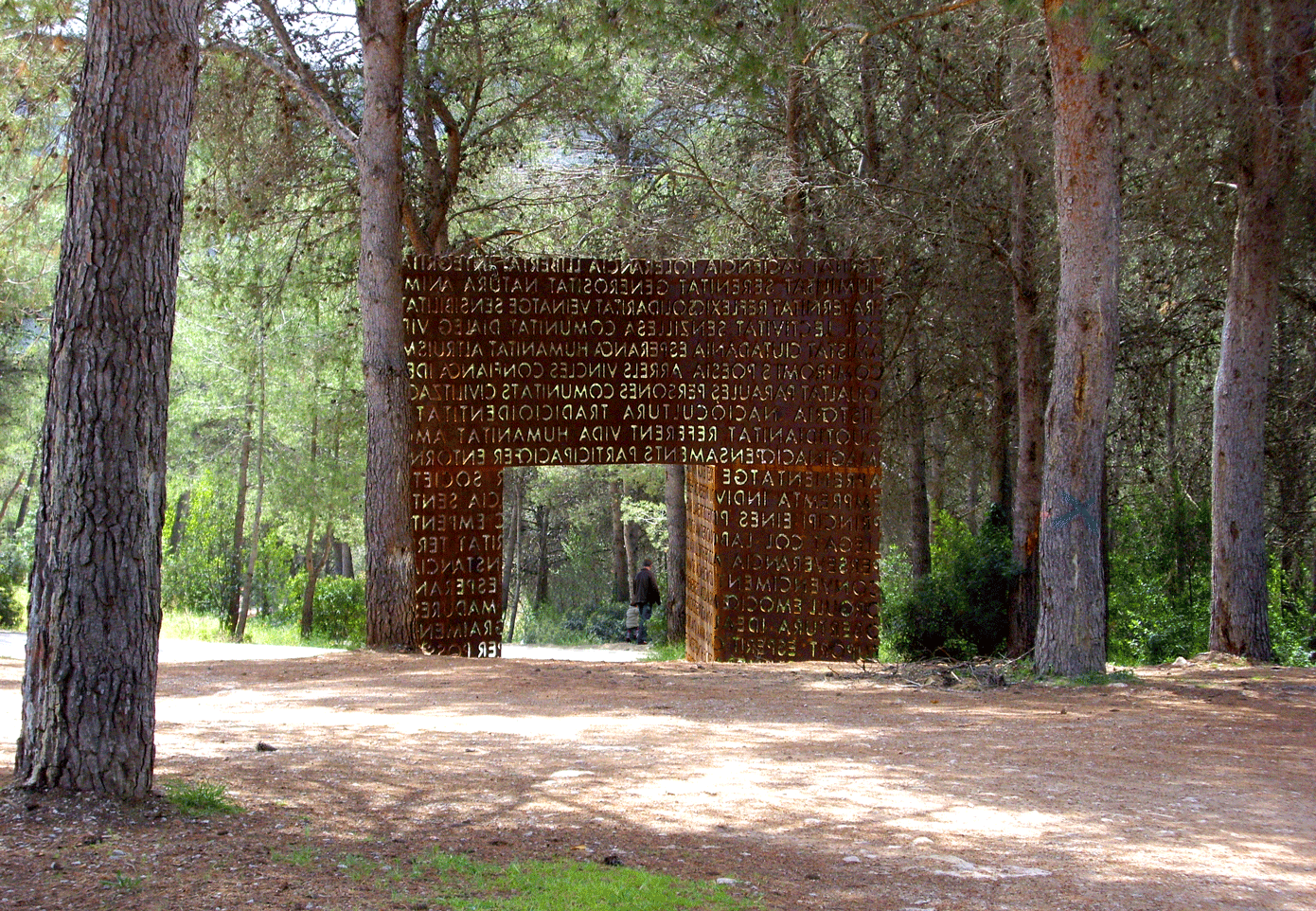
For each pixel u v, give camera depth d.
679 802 5.91
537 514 40.69
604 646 25.73
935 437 26.16
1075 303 10.94
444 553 13.91
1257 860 5.04
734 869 4.71
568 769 6.70
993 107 16.25
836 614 14.37
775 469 14.43
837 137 19.36
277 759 6.73
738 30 12.44
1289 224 13.70
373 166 13.52
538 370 14.09
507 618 36.66
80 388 4.91
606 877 4.43
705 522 15.01
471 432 13.95
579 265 14.14
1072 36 10.66
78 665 4.93
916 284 18.00
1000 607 16.53
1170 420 21.17
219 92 15.54
